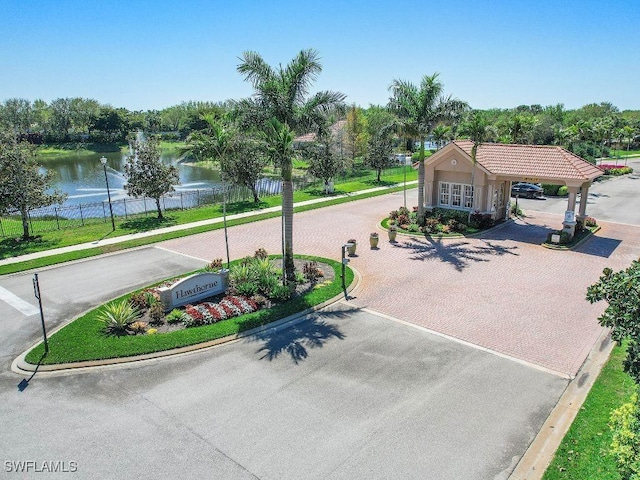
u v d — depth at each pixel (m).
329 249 25.98
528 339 15.45
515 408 11.71
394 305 18.27
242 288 18.77
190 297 18.00
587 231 29.14
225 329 15.94
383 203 39.72
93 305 18.53
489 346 14.99
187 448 10.34
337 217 34.28
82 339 15.30
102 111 127.75
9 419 11.44
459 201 32.59
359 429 10.91
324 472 9.58
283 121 20.12
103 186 65.81
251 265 20.69
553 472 9.26
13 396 12.41
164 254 25.47
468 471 9.58
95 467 9.78
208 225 31.75
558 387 12.67
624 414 9.15
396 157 65.44
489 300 18.67
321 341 15.37
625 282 8.88
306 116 20.02
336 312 17.72
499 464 9.77
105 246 26.92
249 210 37.00
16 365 14.03
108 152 124.06
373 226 31.31
